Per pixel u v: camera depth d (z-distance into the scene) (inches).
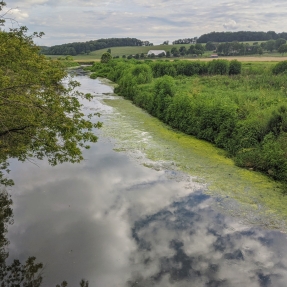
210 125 739.4
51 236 387.2
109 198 480.1
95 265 339.9
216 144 701.9
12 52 407.8
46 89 408.2
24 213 437.4
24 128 401.7
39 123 389.7
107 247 368.5
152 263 343.6
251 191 485.1
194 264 340.8
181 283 314.3
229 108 706.2
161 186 514.3
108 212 442.0
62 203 464.8
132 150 681.6
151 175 556.4
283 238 377.4
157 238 385.4
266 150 555.5
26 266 339.0
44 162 619.5
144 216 432.5
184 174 554.9
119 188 511.2
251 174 545.3
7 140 414.0
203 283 313.9
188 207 450.6
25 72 406.9
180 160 618.8
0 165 599.8
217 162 605.0
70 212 440.5
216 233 391.9
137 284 314.0
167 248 366.9
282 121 597.6
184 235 389.7
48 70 433.7
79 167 593.6
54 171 576.4
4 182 528.7
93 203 465.7
